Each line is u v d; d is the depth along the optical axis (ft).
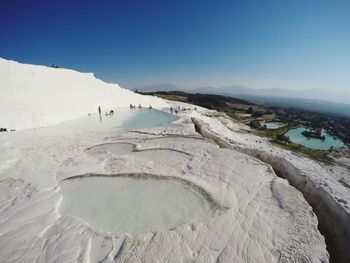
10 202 29.07
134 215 27.55
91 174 36.91
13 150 47.26
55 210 27.76
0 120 67.46
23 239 22.81
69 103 99.76
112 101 131.75
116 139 57.93
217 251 22.07
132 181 35.22
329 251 26.76
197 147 50.62
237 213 27.55
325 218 31.07
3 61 99.81
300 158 51.83
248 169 39.19
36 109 80.94
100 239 23.15
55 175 36.70
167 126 76.07
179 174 36.83
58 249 21.67
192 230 24.67
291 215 27.37
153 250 21.89
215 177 36.11
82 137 59.77
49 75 116.06
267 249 22.43
